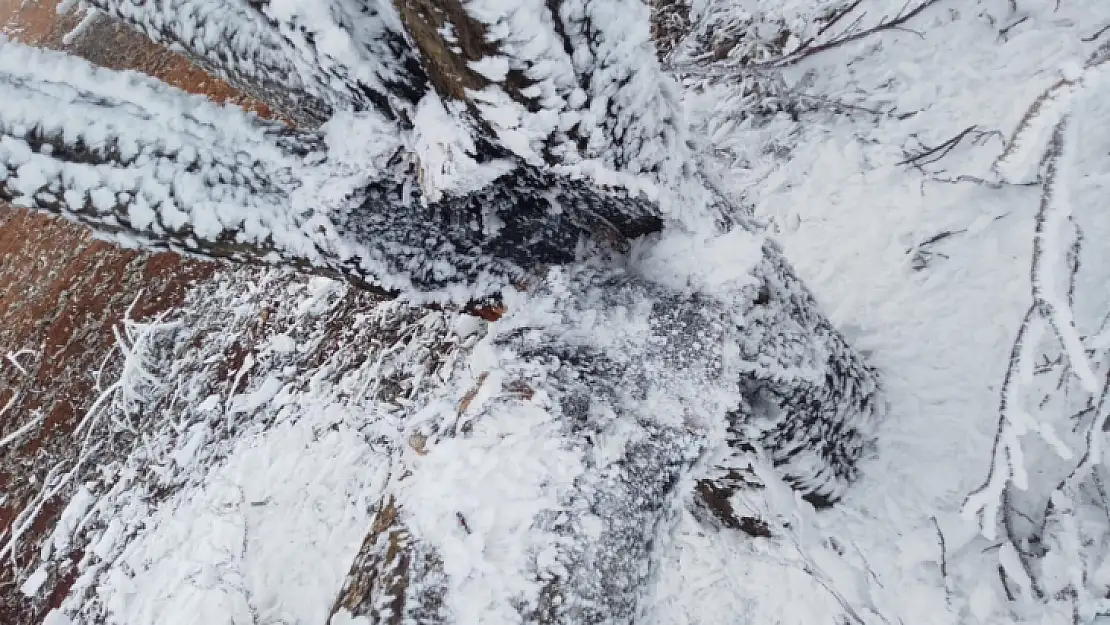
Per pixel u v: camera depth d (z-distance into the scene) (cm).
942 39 207
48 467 290
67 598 242
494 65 70
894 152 201
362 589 76
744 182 227
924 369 168
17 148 69
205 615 196
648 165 90
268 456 227
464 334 199
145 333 298
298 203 85
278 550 201
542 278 107
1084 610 119
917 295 179
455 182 85
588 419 85
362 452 206
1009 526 141
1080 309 155
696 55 259
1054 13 191
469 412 87
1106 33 179
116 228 76
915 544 145
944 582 141
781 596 143
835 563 142
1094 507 137
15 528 274
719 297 99
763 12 241
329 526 198
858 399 141
